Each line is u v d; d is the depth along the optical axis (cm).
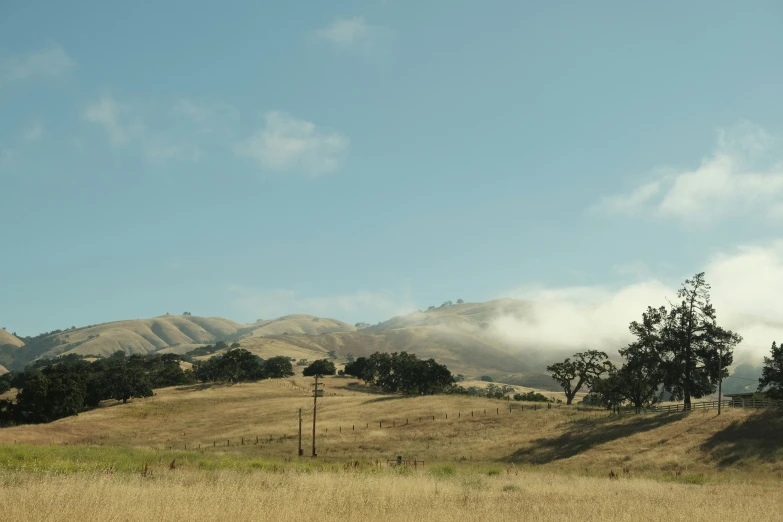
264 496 1848
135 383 14988
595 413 9800
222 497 1759
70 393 13075
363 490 2256
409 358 17812
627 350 9462
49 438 10381
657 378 9250
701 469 5709
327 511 1702
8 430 10912
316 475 3120
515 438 8556
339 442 8962
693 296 8894
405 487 2564
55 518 1412
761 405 7819
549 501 2353
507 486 3131
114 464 3256
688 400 8756
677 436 7050
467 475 3994
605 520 1738
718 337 8606
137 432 11131
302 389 17362
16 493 1720
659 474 5322
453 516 1720
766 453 5812
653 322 9144
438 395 13800
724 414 7606
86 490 1803
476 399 12750
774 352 7794
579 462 6625
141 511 1520
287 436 9656
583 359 12212
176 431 11106
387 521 1588
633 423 8212
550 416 9912
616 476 4516
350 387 18425
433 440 8919
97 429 11412
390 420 10719
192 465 3859
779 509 2089
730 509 2038
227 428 11019
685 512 1938
